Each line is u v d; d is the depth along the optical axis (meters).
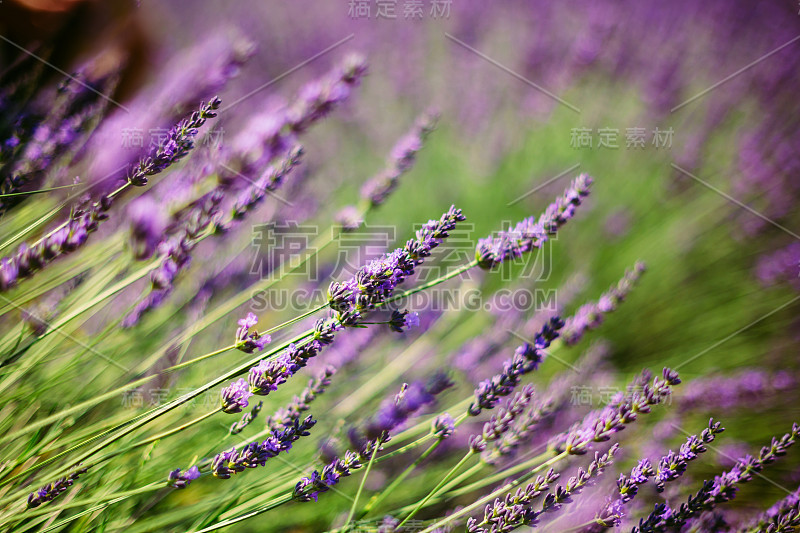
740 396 1.10
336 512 1.01
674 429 1.07
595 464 0.92
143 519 0.96
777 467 1.07
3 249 0.91
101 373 0.97
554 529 0.94
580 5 1.99
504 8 2.02
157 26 1.51
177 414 0.97
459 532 1.00
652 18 1.90
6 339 0.92
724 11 1.91
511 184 1.57
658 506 0.92
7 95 0.99
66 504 0.89
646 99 1.67
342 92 0.96
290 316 1.10
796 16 1.85
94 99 1.01
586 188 0.93
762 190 1.49
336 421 1.03
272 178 0.95
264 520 1.00
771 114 1.63
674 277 1.39
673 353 1.26
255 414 0.93
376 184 1.05
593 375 1.11
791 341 1.22
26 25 1.02
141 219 0.88
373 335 1.07
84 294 0.93
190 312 1.04
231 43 0.99
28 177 0.96
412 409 0.96
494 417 0.94
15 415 0.93
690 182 1.56
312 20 1.97
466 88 1.81
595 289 1.34
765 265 1.37
